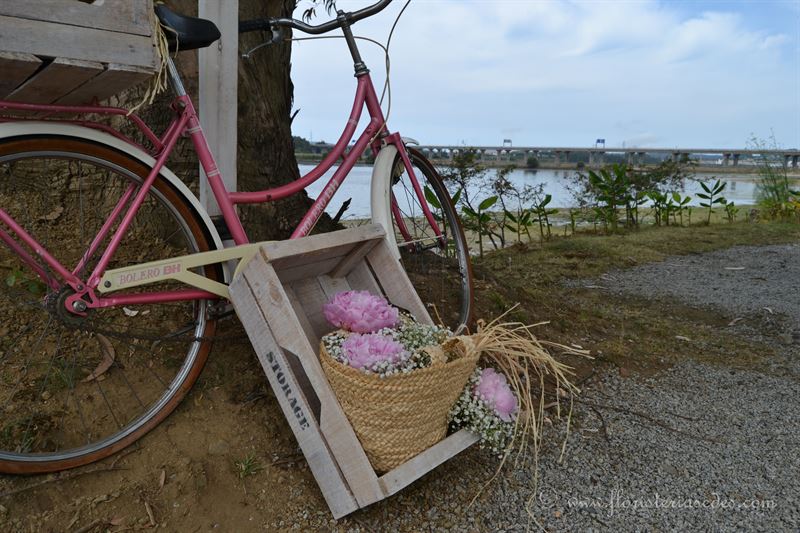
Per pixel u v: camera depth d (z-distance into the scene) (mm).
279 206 2721
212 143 2139
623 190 7727
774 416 2414
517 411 1743
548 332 3080
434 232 2703
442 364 1520
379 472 1600
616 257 5801
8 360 1805
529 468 1934
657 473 1965
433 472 1848
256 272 1660
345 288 2047
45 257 1560
